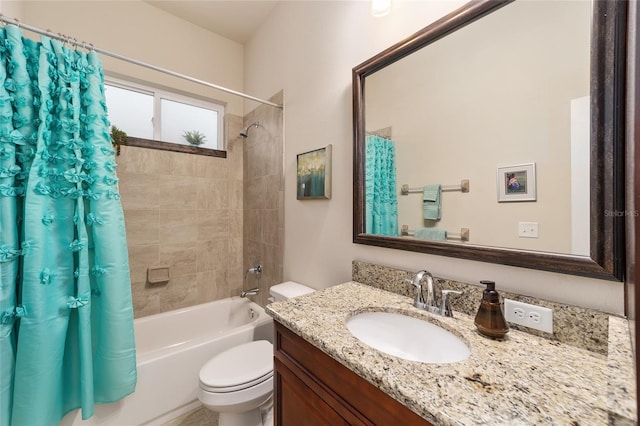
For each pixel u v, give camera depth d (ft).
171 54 7.07
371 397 2.04
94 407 4.13
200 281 7.56
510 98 2.69
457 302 3.01
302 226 5.71
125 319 4.22
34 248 3.50
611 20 2.05
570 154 2.32
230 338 5.55
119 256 4.22
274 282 6.71
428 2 3.38
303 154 5.54
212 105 8.11
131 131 6.82
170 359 4.80
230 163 8.14
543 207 2.48
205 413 5.01
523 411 1.51
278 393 3.11
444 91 3.24
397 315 3.13
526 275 2.59
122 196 6.34
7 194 3.42
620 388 1.21
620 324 1.94
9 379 3.40
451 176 3.19
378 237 3.93
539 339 2.36
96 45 6.03
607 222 2.09
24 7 5.19
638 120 1.13
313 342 2.47
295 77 5.91
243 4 6.68
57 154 3.81
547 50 2.45
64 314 3.80
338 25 4.75
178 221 7.18
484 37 2.88
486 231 2.89
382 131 3.96
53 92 3.83
